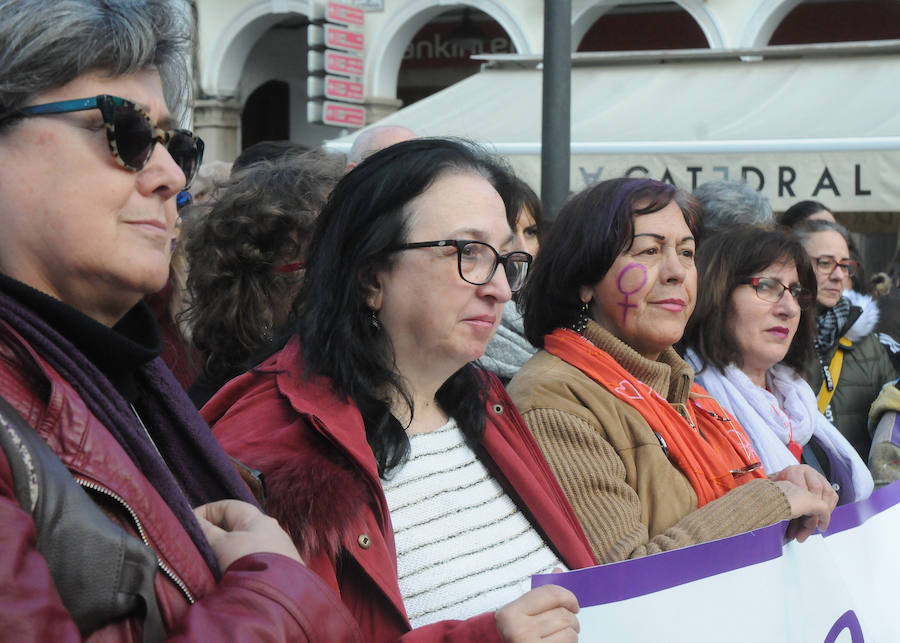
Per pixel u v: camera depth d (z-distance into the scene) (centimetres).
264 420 152
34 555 83
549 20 414
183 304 256
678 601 169
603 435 207
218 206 229
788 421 283
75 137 102
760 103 726
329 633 102
